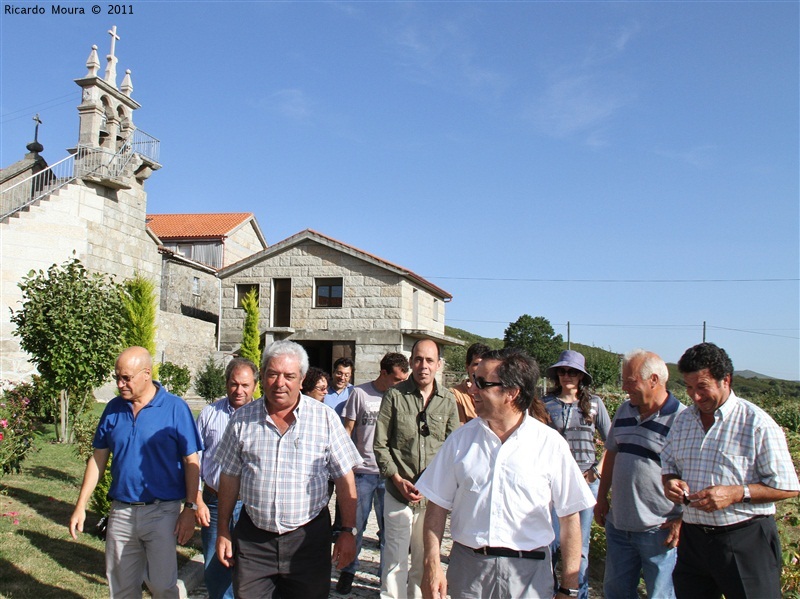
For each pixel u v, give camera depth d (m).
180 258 31.55
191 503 4.74
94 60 24.86
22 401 11.98
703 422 4.14
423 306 30.31
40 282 12.74
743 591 3.86
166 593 4.68
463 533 3.42
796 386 61.03
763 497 3.80
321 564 4.07
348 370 8.51
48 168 24.19
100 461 4.83
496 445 3.43
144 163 27.44
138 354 4.70
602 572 6.90
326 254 28.20
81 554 6.67
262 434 4.04
